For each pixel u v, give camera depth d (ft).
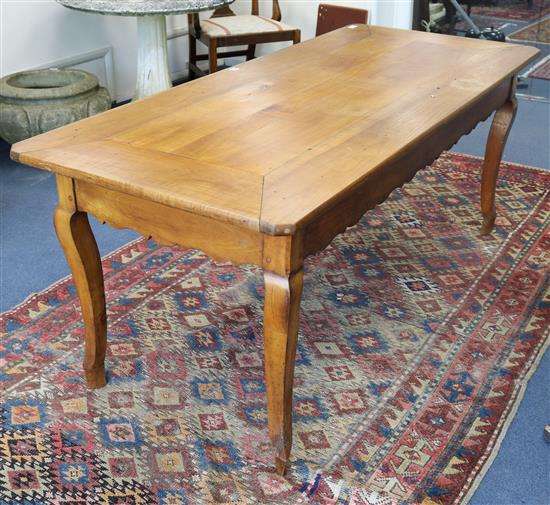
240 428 7.24
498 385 7.79
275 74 8.83
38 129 12.26
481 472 6.70
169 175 6.17
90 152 6.62
